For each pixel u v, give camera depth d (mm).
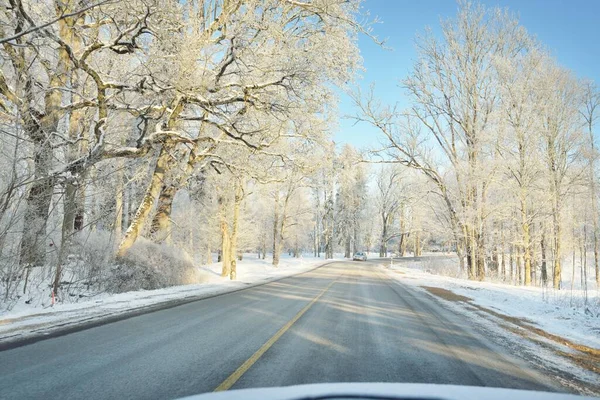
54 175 11070
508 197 27062
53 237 12648
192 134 21859
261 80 14414
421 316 9805
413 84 28781
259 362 5039
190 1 13547
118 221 19688
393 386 2242
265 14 14406
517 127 25062
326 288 16578
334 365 5008
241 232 34750
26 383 4059
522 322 9594
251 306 10523
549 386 4523
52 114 12906
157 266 15273
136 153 13797
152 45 12945
